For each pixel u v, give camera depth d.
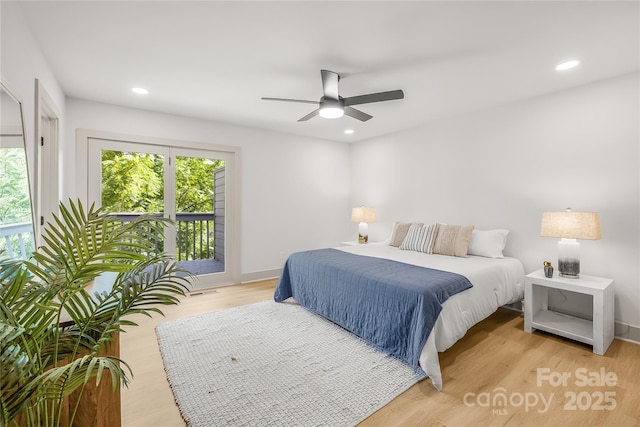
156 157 3.83
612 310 2.57
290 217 4.93
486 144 3.62
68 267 0.88
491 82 2.86
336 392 1.87
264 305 3.46
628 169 2.61
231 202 4.39
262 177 4.62
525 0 1.74
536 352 2.38
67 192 3.21
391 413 1.70
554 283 2.60
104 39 2.16
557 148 3.04
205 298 3.73
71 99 3.27
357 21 1.96
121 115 3.54
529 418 1.65
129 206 3.65
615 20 1.92
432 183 4.24
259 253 4.62
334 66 2.56
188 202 4.08
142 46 2.26
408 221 4.59
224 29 2.05
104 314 1.11
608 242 2.72
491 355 2.34
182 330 2.77
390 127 4.50
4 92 1.43
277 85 2.96
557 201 3.04
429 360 1.94
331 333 2.71
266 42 2.21
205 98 3.31
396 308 2.24
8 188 1.43
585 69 2.58
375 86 2.96
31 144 1.96
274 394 1.85
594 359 2.28
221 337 2.63
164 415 1.68
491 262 2.95
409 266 2.75
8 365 0.72
